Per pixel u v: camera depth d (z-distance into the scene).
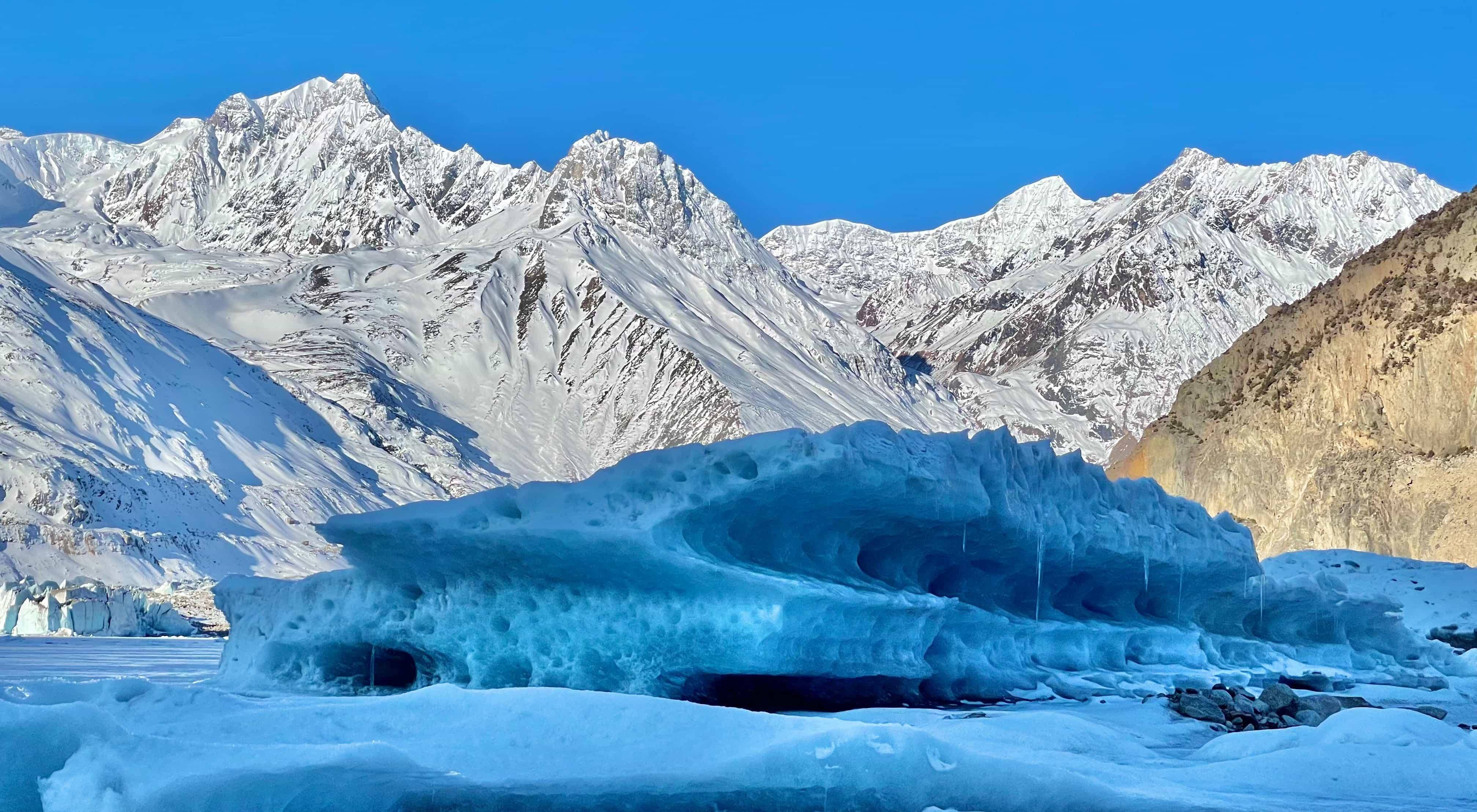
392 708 11.05
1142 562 21.19
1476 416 71.88
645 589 14.84
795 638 14.74
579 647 15.35
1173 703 16.86
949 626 17.86
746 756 9.78
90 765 8.98
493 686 16.03
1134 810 9.63
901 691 16.89
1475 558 64.56
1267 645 25.45
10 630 53.03
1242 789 10.77
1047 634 19.92
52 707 9.48
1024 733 12.23
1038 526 18.38
